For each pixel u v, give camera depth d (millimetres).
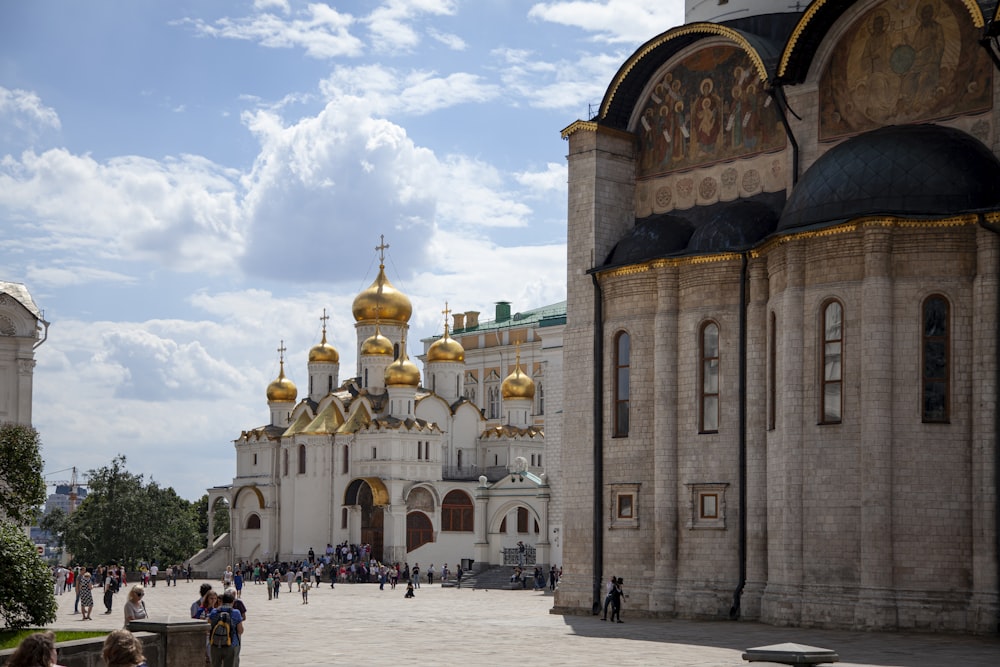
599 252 56500
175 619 29516
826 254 44812
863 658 34531
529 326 144500
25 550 35938
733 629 44625
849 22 48719
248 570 124938
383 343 133000
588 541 54781
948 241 43156
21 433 42438
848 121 48844
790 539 45062
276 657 37281
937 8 46625
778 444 46812
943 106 46344
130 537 135750
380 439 123938
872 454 42812
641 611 52000
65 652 26703
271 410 145125
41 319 83375
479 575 105438
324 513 129250
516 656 36406
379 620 55469
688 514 50812
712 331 51062
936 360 43125
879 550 42531
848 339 44031
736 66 54406
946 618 41719
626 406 54094
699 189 55438
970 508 42375
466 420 135000
